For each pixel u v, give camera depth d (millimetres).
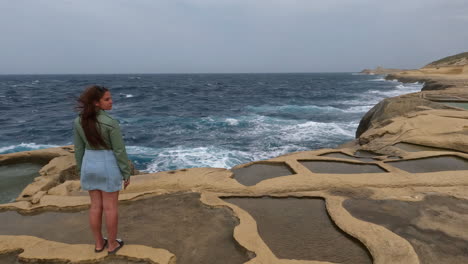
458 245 3135
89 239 3512
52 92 49562
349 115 22844
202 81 101375
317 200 4500
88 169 2791
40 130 19031
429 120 9047
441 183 4914
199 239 3416
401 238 3246
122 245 3209
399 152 6953
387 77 86562
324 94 42625
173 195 4734
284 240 3400
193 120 21609
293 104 30797
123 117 23297
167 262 2941
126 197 4590
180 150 13914
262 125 19156
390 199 4352
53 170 6910
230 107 29000
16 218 4137
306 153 7180
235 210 4078
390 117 11562
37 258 3086
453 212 3893
